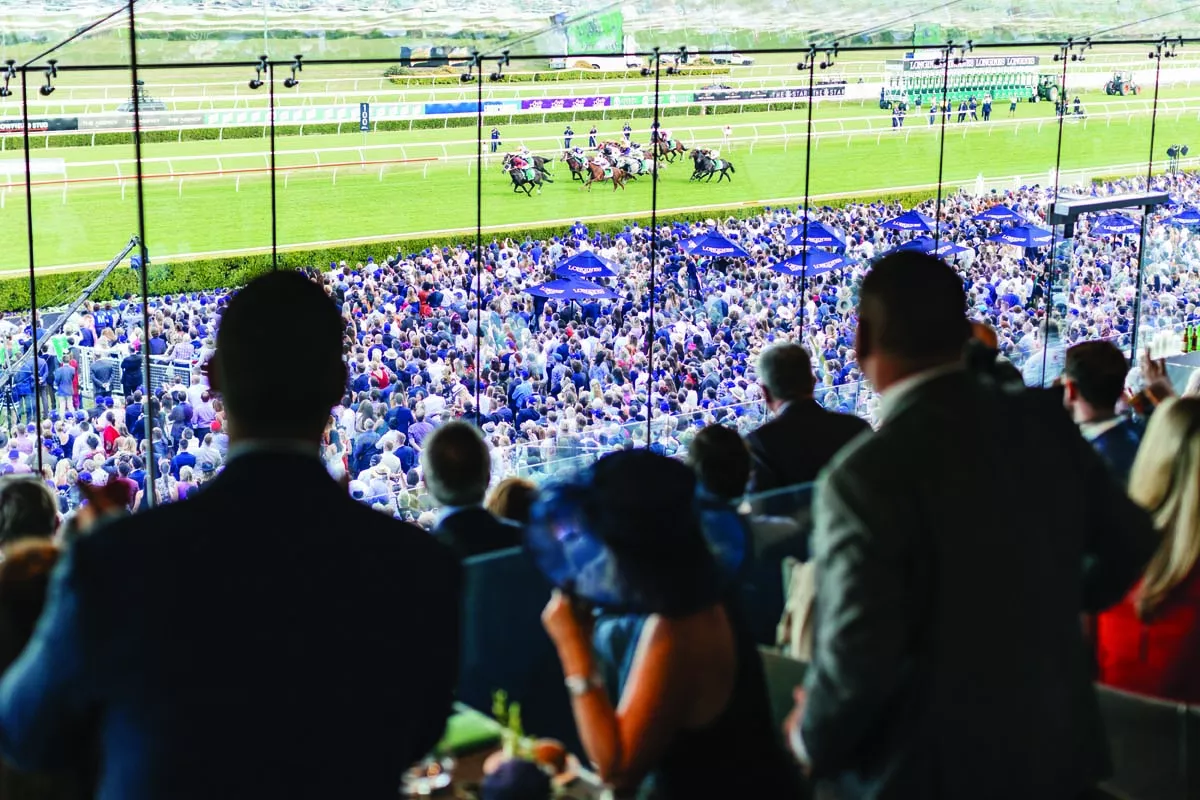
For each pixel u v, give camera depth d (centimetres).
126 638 183
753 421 1756
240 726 185
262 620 188
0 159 2692
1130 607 372
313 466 203
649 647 265
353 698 192
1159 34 2275
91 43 1548
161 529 190
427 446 469
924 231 3338
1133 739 345
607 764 264
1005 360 383
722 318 3012
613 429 1578
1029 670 246
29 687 187
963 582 242
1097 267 2912
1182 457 365
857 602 239
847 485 245
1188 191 3488
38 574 315
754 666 278
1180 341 2555
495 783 279
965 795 245
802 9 1864
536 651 320
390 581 198
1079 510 263
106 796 187
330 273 2980
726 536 325
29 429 1998
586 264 2905
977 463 248
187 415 2083
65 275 2759
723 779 269
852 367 2917
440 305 2948
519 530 468
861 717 243
